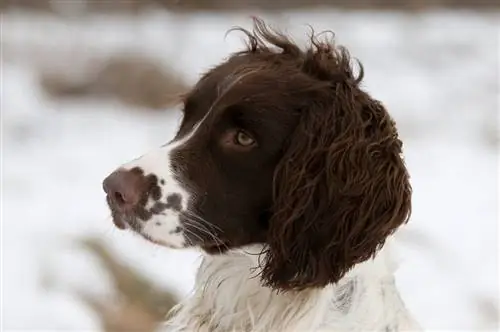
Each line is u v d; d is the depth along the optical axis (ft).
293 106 16.80
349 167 16.61
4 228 39.86
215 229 16.93
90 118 59.98
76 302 33.09
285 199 16.57
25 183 46.50
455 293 35.19
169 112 61.77
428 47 77.77
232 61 17.95
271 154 16.71
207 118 17.02
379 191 16.67
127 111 62.49
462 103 62.75
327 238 16.55
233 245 17.07
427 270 37.01
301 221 16.55
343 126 16.79
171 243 16.87
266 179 16.80
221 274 17.70
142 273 33.86
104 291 33.55
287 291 16.84
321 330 16.89
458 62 73.92
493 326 32.91
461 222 41.70
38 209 42.55
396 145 17.10
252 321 17.33
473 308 34.06
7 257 36.60
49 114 60.34
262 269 17.01
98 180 47.75
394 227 16.87
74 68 68.13
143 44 75.10
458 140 54.03
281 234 16.57
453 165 49.67
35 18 86.33
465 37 81.97
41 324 31.86
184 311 18.54
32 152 51.72
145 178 16.78
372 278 17.13
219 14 90.99
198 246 17.01
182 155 16.94
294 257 16.60
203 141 16.97
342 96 16.98
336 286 16.89
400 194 16.81
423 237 39.70
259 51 18.06
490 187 46.42
